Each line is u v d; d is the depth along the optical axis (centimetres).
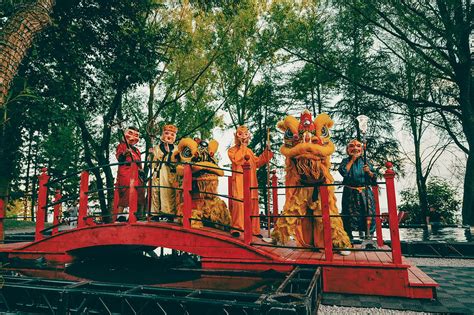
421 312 417
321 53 1698
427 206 1931
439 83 1728
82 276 573
